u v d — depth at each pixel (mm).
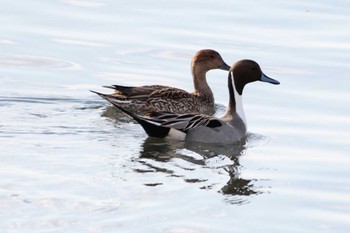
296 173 15539
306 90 20312
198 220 13180
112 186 14281
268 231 12938
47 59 21953
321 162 16125
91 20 24469
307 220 13422
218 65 20812
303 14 25328
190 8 25719
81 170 15000
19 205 13273
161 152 16469
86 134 17328
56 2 25859
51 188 14016
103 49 22672
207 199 14023
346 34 23750
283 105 19438
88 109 19156
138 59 22234
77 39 23219
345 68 21578
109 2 26031
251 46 22969
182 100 20016
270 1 26531
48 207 13242
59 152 15984
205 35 23641
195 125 17438
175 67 21906
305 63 21953
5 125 17594
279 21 24750
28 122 17938
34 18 24516
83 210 13219
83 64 21781
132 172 15078
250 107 19391
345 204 14094
